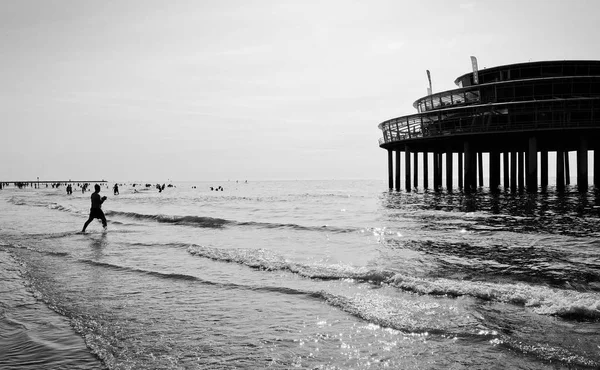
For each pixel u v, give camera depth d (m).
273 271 9.84
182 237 16.55
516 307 6.46
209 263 11.00
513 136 42.38
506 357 4.63
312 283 8.49
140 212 31.33
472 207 29.69
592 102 39.06
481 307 6.49
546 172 57.81
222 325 6.09
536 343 4.96
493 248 12.60
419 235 15.92
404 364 4.57
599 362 4.37
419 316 6.12
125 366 4.74
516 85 43.41
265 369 4.56
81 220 23.95
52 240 15.62
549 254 11.40
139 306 7.17
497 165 51.53
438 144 50.53
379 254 11.96
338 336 5.50
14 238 16.08
